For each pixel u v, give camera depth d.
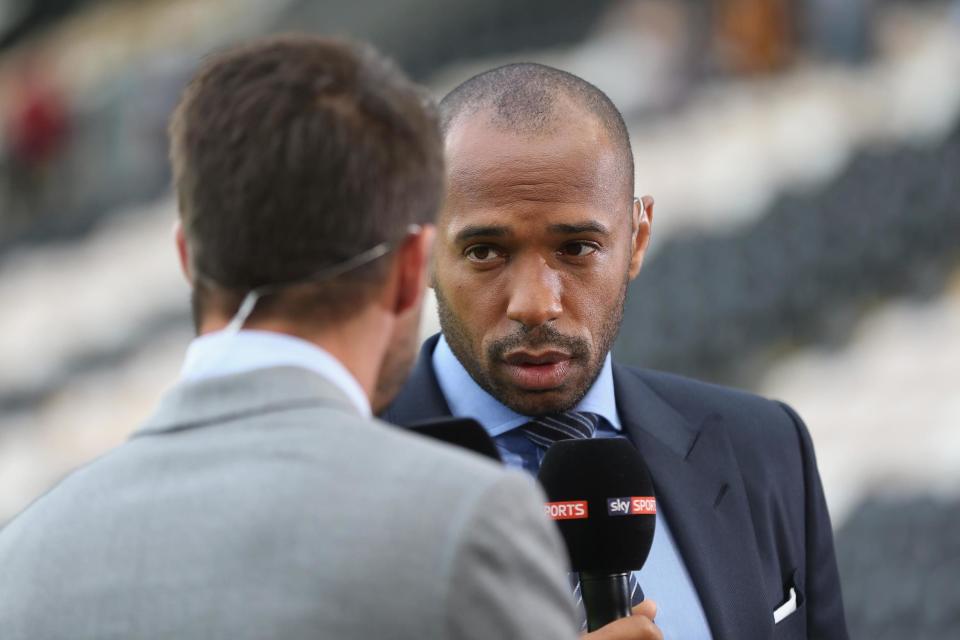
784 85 42.50
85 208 55.41
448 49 59.00
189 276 5.13
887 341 30.05
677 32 44.22
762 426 8.02
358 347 4.97
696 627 7.20
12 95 62.31
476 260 6.96
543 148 6.86
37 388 44.28
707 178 39.78
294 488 4.62
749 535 7.54
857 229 34.31
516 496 4.68
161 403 5.09
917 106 39.66
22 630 4.70
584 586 6.48
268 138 4.76
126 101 56.34
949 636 21.67
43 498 5.11
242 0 64.94
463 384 7.48
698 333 32.62
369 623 4.41
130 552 4.68
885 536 23.89
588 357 6.99
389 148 4.88
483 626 4.46
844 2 41.78
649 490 6.52
